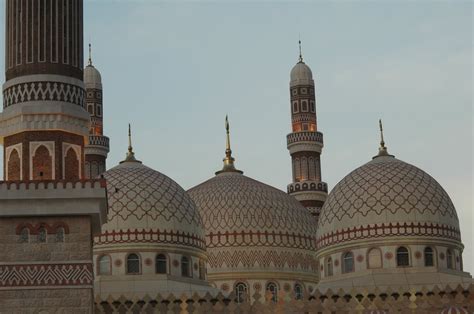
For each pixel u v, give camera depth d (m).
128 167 108.44
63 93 80.75
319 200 133.38
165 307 91.69
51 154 79.38
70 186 77.25
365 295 93.81
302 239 120.25
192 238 105.56
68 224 77.06
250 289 116.00
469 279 100.12
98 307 91.94
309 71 139.88
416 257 102.06
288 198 123.56
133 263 102.75
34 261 76.19
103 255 102.94
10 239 76.50
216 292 103.44
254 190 121.12
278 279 117.12
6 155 80.50
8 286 75.56
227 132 128.75
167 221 104.19
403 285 98.88
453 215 105.19
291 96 139.50
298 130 137.38
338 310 91.31
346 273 103.25
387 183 104.56
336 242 104.56
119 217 103.44
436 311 92.12
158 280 101.56
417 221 102.75
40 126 79.38
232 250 116.94
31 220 77.00
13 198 76.62
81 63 83.50
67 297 75.62
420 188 104.25
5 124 80.44
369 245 102.56
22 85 80.62
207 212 118.75
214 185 122.25
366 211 103.44
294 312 91.06
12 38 82.56
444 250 103.12
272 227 118.62
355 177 107.00
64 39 82.19
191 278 104.38
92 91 134.75
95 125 133.50
